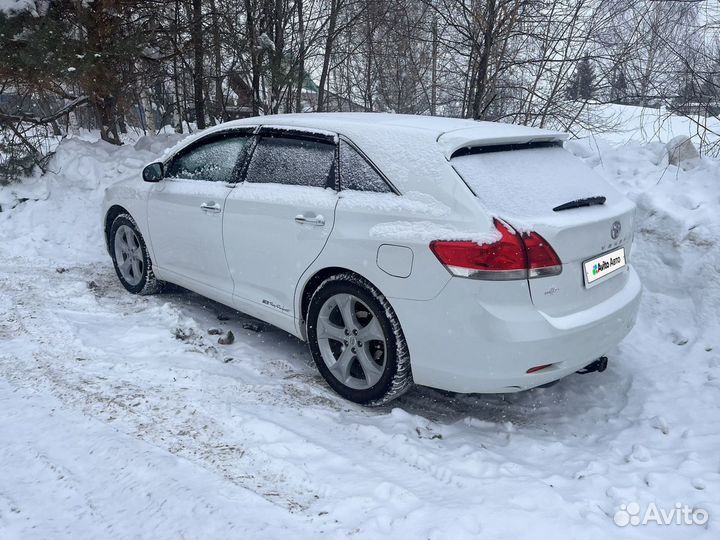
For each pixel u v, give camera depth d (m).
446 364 3.20
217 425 3.30
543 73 8.64
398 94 11.73
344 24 10.87
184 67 9.72
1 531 2.47
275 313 4.09
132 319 4.83
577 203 3.32
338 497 2.72
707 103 7.25
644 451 3.16
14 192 7.48
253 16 9.22
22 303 5.05
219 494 2.71
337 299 3.64
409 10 9.36
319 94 12.05
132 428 3.25
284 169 4.05
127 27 8.24
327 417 3.47
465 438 3.38
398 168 3.41
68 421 3.30
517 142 3.54
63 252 6.71
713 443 3.26
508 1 7.90
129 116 9.92
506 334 3.00
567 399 3.90
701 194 5.62
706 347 4.33
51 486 2.76
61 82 7.82
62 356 4.09
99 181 7.75
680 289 4.92
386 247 3.30
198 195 4.54
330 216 3.60
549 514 2.63
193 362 4.08
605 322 3.32
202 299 5.41
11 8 7.39
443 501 2.71
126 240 5.49
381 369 3.54
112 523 2.53
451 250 3.06
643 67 7.98
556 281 3.10
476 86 8.66
